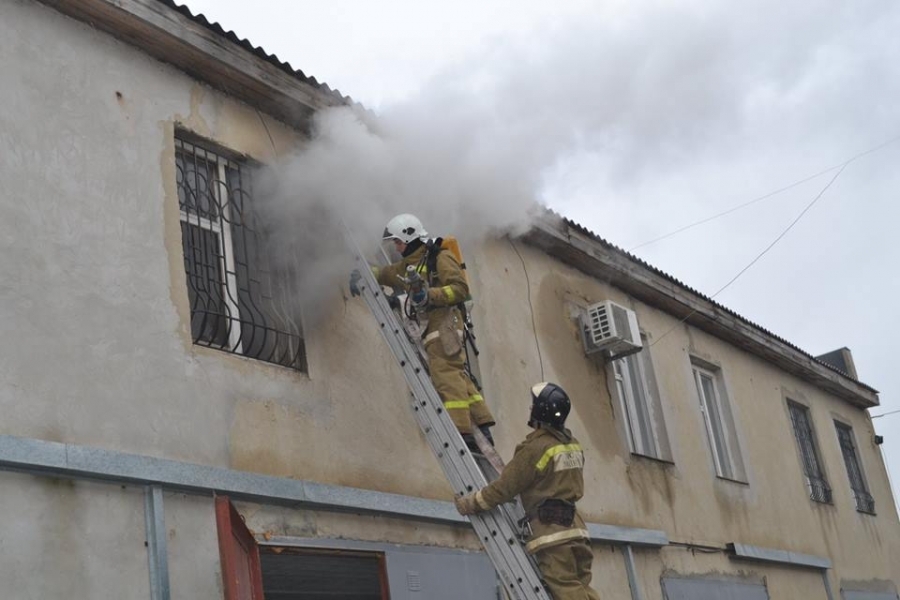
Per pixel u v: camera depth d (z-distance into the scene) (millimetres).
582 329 12039
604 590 10570
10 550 5621
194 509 6641
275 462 7367
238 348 7727
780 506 14953
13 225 6254
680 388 13617
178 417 6801
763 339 15742
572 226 11930
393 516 8180
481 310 10430
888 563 17922
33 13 6852
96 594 5949
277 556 7152
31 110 6617
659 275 13484
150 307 6898
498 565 6551
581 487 6641
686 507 12625
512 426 10266
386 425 8500
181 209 7660
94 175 6852
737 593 13023
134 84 7375
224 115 8062
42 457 5828
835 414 18188
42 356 6141
